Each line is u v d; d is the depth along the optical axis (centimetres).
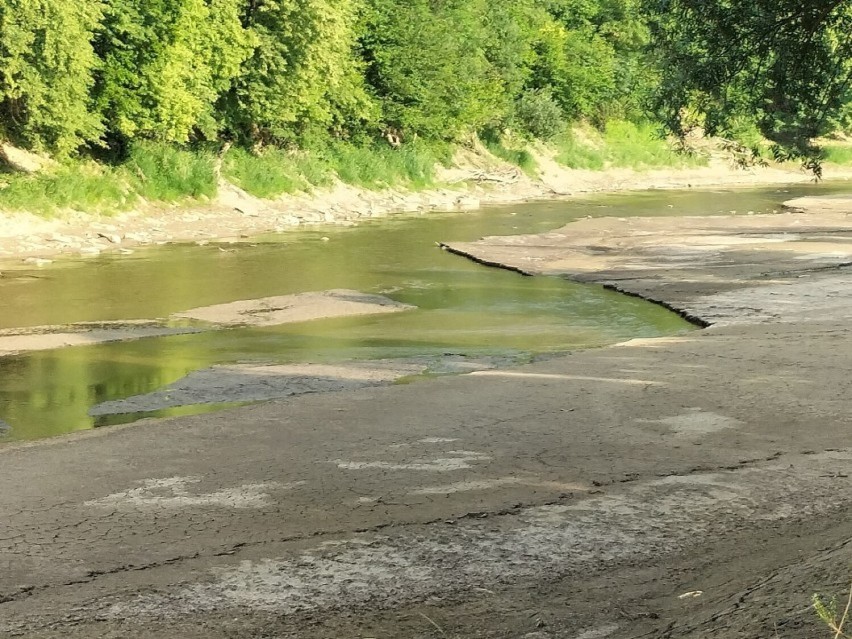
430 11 5619
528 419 1151
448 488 894
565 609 627
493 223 4075
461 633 598
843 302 2191
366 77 5362
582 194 5769
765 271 2670
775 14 1076
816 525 784
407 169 5297
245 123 4644
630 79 7000
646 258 2966
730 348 1614
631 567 707
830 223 3847
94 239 3238
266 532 788
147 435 1114
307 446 1050
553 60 6881
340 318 2103
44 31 3144
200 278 2592
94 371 1599
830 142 7856
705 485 892
